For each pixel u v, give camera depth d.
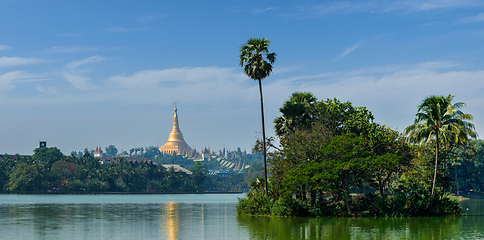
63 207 91.50
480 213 72.50
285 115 70.81
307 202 64.19
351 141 61.81
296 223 53.09
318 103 74.31
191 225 51.34
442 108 63.12
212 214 70.19
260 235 41.94
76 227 49.19
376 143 70.38
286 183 60.59
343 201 65.88
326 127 70.06
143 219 60.03
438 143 64.62
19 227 49.06
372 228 47.66
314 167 59.69
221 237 40.56
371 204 64.31
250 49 63.53
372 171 63.16
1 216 64.88
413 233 43.38
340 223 53.09
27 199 141.50
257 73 62.53
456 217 63.00
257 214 66.31
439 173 68.31
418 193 65.56
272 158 68.06
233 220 57.59
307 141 64.12
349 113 75.94
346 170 61.03
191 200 147.88
